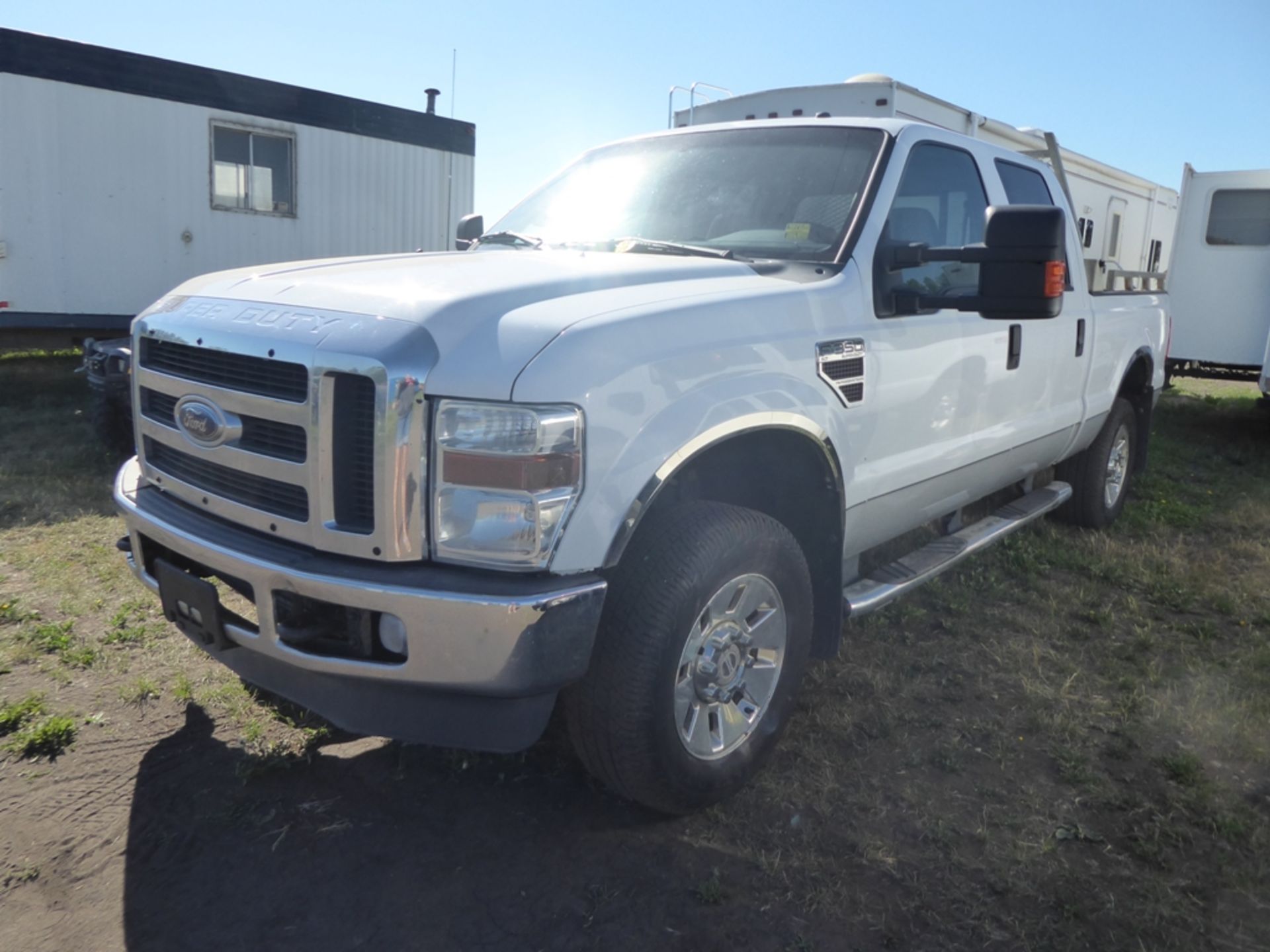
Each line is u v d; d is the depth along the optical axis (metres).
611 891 2.51
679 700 2.68
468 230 4.41
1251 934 2.40
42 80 9.46
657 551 2.56
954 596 4.57
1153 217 14.12
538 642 2.25
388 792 2.93
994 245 2.88
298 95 11.33
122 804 2.83
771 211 3.51
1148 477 7.45
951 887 2.55
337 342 2.31
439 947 2.31
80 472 6.54
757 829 2.79
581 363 2.31
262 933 2.35
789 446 3.02
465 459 2.24
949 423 3.76
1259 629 4.35
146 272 10.43
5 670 3.59
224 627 2.63
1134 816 2.88
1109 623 4.32
